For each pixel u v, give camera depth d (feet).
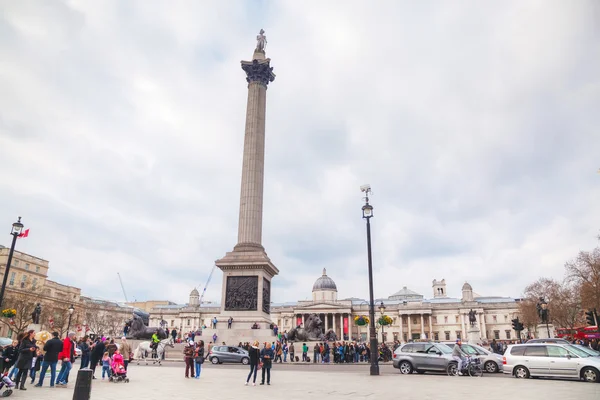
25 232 182.19
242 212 194.59
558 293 353.92
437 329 526.57
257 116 211.82
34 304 313.53
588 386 77.77
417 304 533.55
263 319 173.68
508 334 505.66
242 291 177.68
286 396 62.59
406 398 60.18
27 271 367.04
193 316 534.78
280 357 166.30
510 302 515.91
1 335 314.35
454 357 104.68
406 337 525.34
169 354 169.17
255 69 220.23
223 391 68.64
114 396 61.11
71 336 81.97
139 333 187.62
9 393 59.62
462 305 525.34
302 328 200.23
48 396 59.47
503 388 73.77
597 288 268.41
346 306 521.24
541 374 94.84
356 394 65.00
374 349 104.06
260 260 178.60
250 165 201.87
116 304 529.04
